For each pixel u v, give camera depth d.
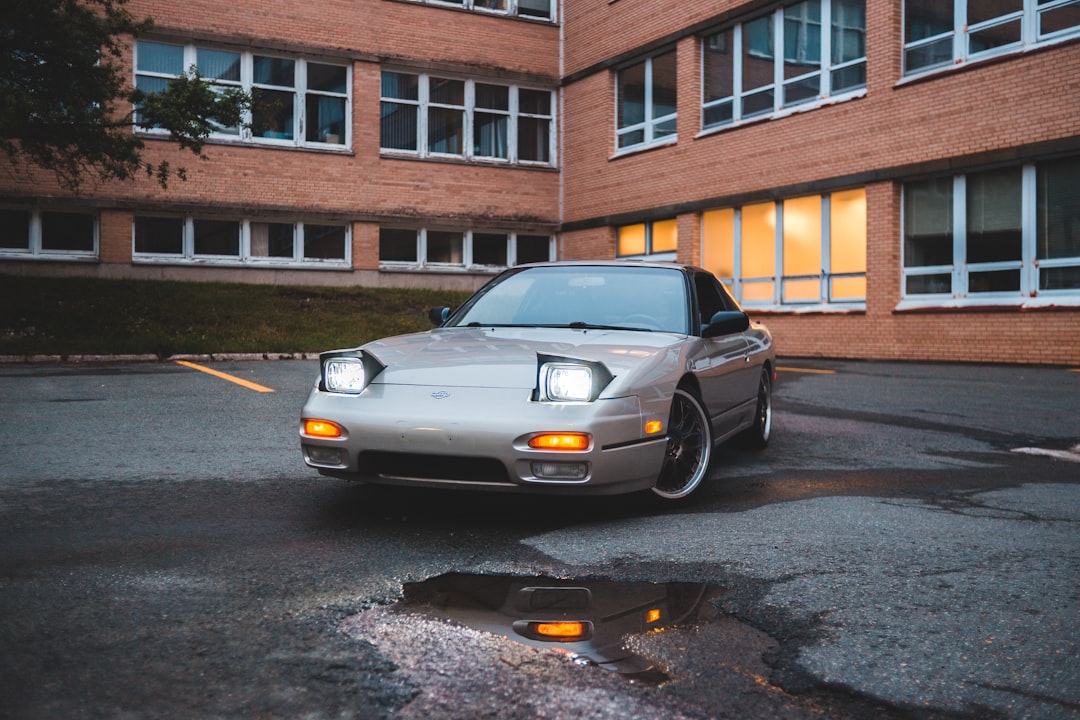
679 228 19.55
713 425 5.35
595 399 4.16
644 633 2.90
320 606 3.11
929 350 14.61
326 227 20.94
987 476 5.76
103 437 6.36
